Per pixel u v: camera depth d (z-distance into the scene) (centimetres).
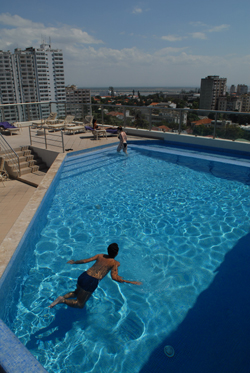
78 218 629
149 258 485
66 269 455
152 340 323
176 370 286
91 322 351
